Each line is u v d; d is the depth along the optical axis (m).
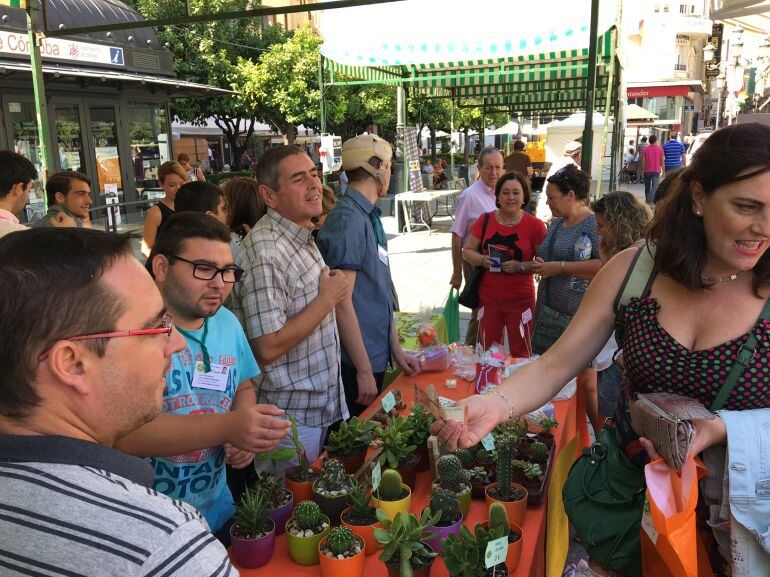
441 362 3.29
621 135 11.03
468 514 1.97
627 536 1.55
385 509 1.82
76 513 0.71
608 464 1.63
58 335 0.75
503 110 17.91
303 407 2.50
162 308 0.89
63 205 4.66
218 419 1.66
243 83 16.73
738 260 1.28
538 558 1.92
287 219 2.46
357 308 3.05
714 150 1.28
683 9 33.94
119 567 0.70
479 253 4.53
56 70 8.03
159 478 1.78
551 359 1.62
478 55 7.02
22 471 0.73
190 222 1.83
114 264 0.82
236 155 20.25
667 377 1.43
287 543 1.74
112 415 0.83
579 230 3.84
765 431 1.31
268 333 2.30
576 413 3.30
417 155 12.70
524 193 4.40
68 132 8.98
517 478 2.10
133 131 10.23
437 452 2.08
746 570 1.34
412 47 7.43
